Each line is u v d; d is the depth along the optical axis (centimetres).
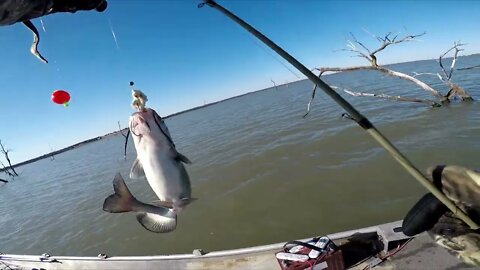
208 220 1400
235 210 1426
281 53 240
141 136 313
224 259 659
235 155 2409
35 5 145
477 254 238
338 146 1920
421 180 236
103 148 7812
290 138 2453
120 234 1564
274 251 633
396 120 2127
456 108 2078
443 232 252
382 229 598
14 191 4247
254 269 626
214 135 3881
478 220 238
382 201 1173
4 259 933
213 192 1714
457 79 3531
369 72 9044
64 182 3719
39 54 185
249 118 4703
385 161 1502
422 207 261
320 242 582
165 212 309
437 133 1697
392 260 556
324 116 2997
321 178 1511
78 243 1638
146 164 313
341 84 5847
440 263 520
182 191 319
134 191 2133
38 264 853
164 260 706
